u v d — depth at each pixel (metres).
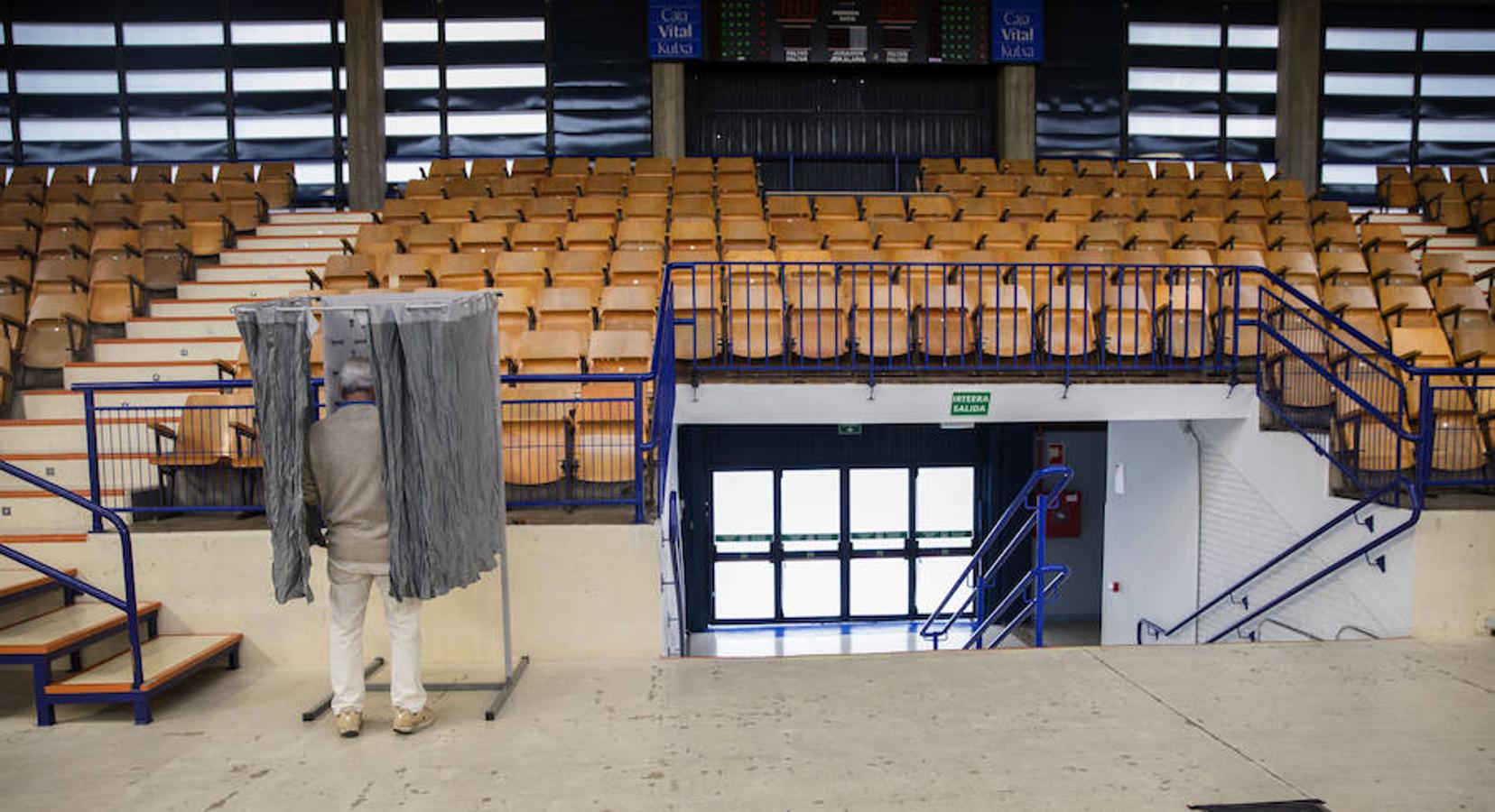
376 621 4.41
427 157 12.22
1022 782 3.18
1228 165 12.68
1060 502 11.78
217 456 4.77
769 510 11.71
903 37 12.13
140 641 4.11
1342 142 12.66
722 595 11.76
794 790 3.13
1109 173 11.62
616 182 10.11
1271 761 3.36
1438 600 4.97
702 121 12.38
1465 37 12.64
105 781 3.25
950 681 4.15
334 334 3.86
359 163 11.84
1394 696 4.00
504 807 3.04
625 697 3.96
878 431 11.69
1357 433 5.49
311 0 12.02
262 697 4.05
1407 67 12.62
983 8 12.17
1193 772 3.26
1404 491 5.16
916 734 3.58
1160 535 8.05
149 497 4.73
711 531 11.70
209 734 3.65
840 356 6.56
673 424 5.91
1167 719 3.72
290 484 3.45
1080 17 12.45
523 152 12.22
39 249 8.48
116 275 7.51
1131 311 6.77
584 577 4.41
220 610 4.43
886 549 11.79
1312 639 5.40
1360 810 3.00
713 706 3.87
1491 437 5.52
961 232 8.29
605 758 3.39
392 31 12.12
